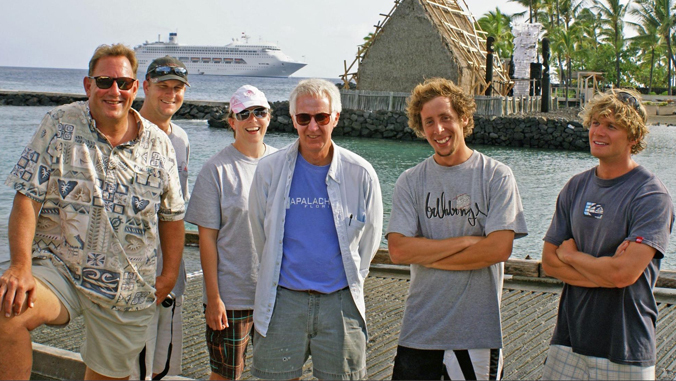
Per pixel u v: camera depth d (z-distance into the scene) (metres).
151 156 3.03
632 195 2.72
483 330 3.02
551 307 5.86
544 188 15.95
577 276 2.79
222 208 3.58
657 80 74.44
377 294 6.39
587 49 66.44
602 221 2.78
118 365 3.08
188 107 37.34
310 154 3.12
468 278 3.04
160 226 3.26
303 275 3.05
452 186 3.11
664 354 4.75
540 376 4.44
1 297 2.52
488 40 31.50
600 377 2.72
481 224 3.07
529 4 56.84
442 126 3.04
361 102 33.41
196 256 8.34
